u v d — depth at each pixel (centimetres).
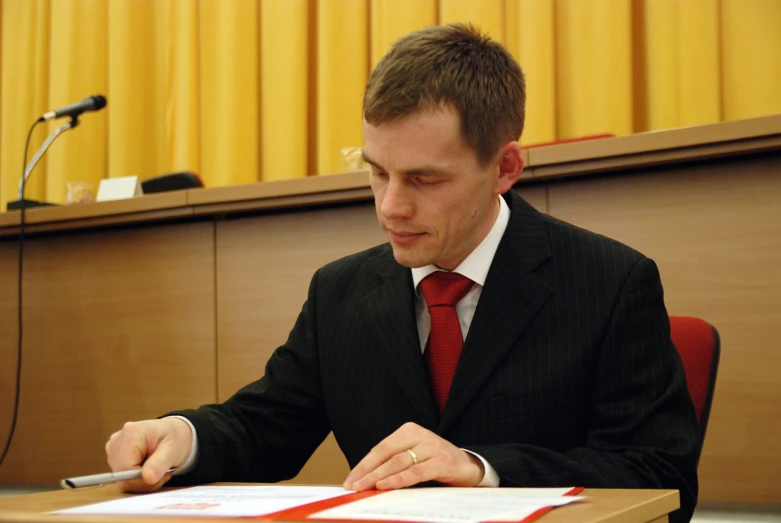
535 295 106
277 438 114
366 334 114
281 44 345
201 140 355
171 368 211
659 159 161
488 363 104
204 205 203
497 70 101
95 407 220
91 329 222
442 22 318
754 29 283
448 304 108
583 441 103
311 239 197
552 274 108
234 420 111
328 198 190
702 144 157
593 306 105
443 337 108
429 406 104
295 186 192
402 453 79
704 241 163
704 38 285
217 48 354
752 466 158
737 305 160
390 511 62
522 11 308
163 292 213
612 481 88
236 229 206
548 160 171
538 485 86
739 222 160
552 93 303
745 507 159
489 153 99
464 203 98
